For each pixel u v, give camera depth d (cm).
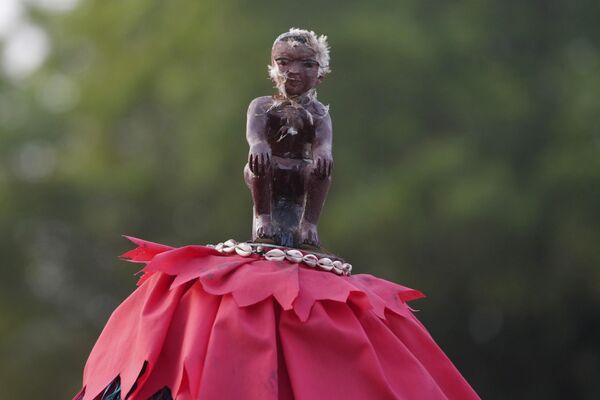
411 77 4788
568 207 4553
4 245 5506
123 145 5653
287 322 792
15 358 5644
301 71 862
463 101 4862
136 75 5241
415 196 4531
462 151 4653
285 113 866
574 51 5206
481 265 4675
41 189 5484
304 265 836
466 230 4516
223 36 4919
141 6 5438
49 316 5634
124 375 791
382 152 4794
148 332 795
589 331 4997
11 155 5650
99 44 5691
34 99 5819
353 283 846
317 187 866
